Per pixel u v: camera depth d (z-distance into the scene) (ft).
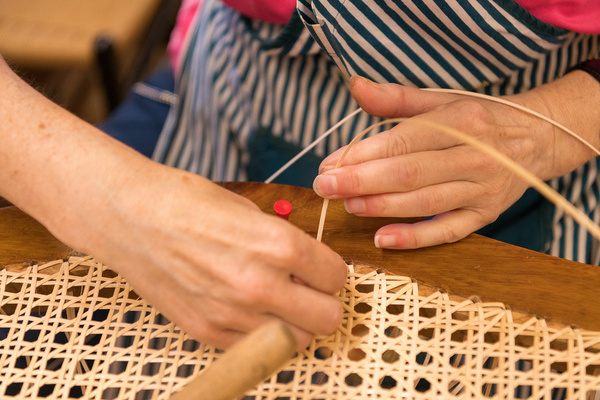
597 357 1.17
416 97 1.47
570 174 1.96
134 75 3.84
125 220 1.10
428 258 1.35
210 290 1.08
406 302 1.25
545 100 1.63
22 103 1.21
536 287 1.29
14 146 1.16
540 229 1.95
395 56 1.64
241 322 1.09
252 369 0.79
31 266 1.32
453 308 1.24
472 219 1.41
